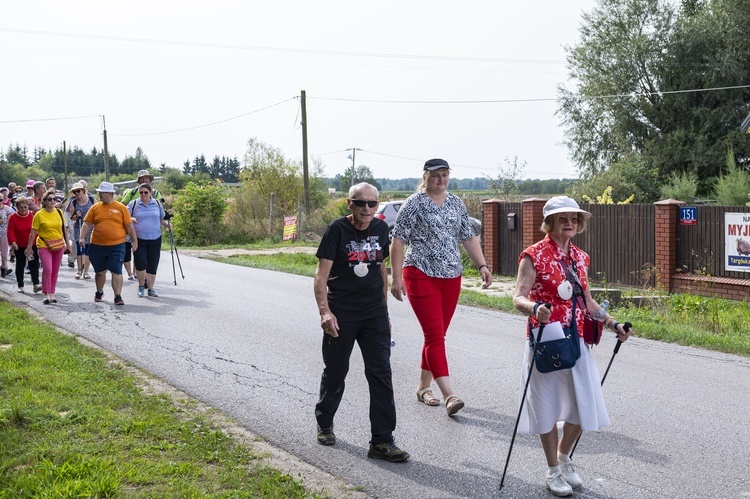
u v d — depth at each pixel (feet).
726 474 18.02
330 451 19.58
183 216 111.96
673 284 55.83
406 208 23.16
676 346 33.78
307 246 104.83
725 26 124.36
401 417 22.58
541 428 16.43
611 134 132.67
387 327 19.65
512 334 36.17
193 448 18.67
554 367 16.03
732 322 41.39
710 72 123.24
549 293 16.44
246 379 26.61
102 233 42.04
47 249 42.42
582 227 17.04
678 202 55.67
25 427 19.54
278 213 125.08
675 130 126.52
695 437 20.75
